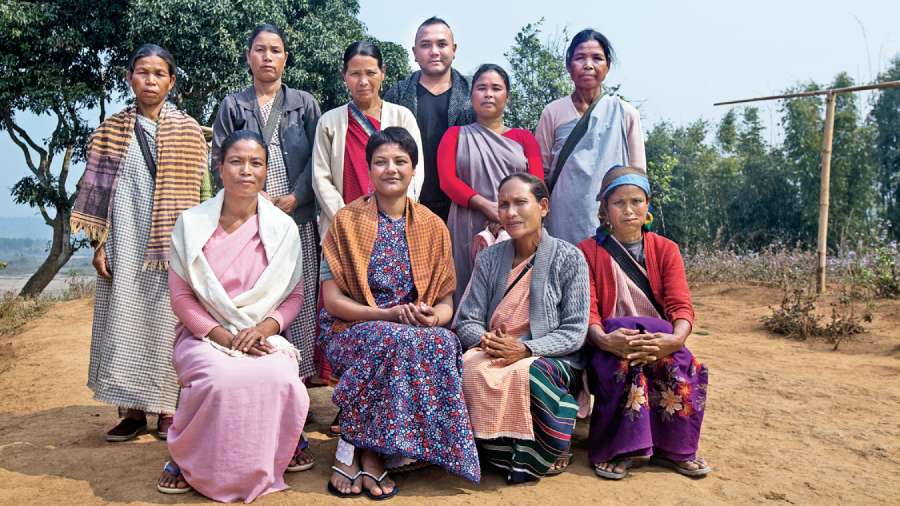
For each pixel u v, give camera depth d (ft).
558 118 14.92
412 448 9.60
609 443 10.62
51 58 54.19
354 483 9.64
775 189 90.58
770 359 19.97
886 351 20.49
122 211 12.29
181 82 55.36
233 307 10.18
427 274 11.25
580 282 11.18
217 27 51.11
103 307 12.64
